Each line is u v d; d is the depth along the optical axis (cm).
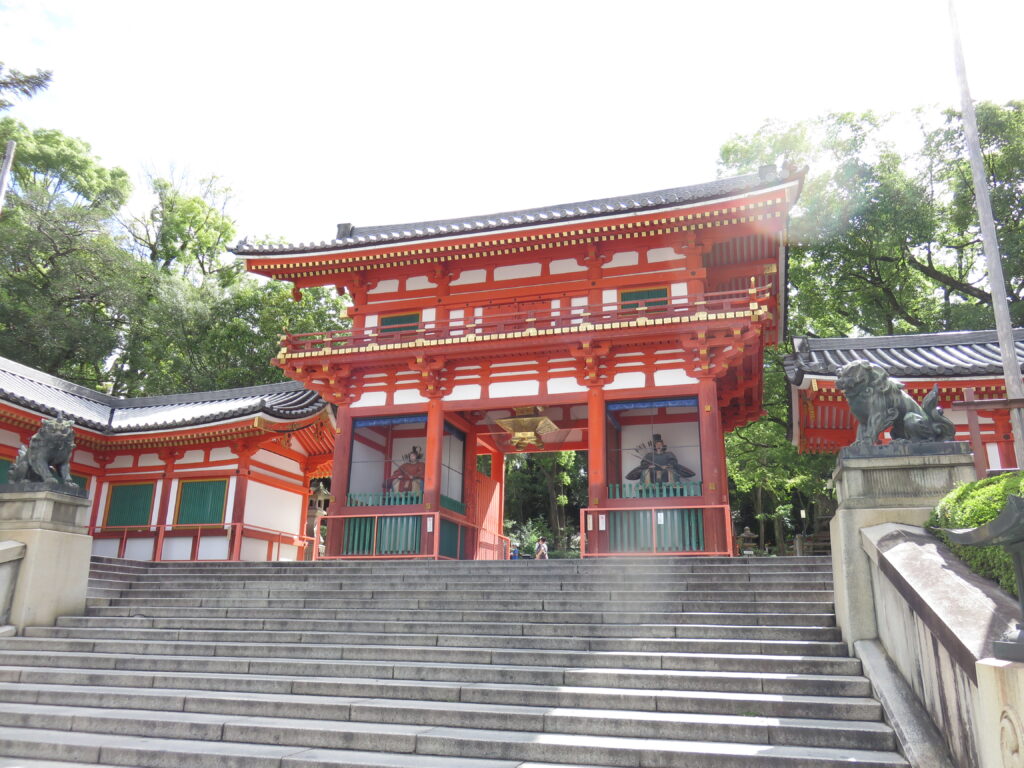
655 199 2078
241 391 2747
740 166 3416
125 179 4944
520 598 1207
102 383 4366
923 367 1744
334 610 1180
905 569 705
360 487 2183
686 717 714
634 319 1872
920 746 597
